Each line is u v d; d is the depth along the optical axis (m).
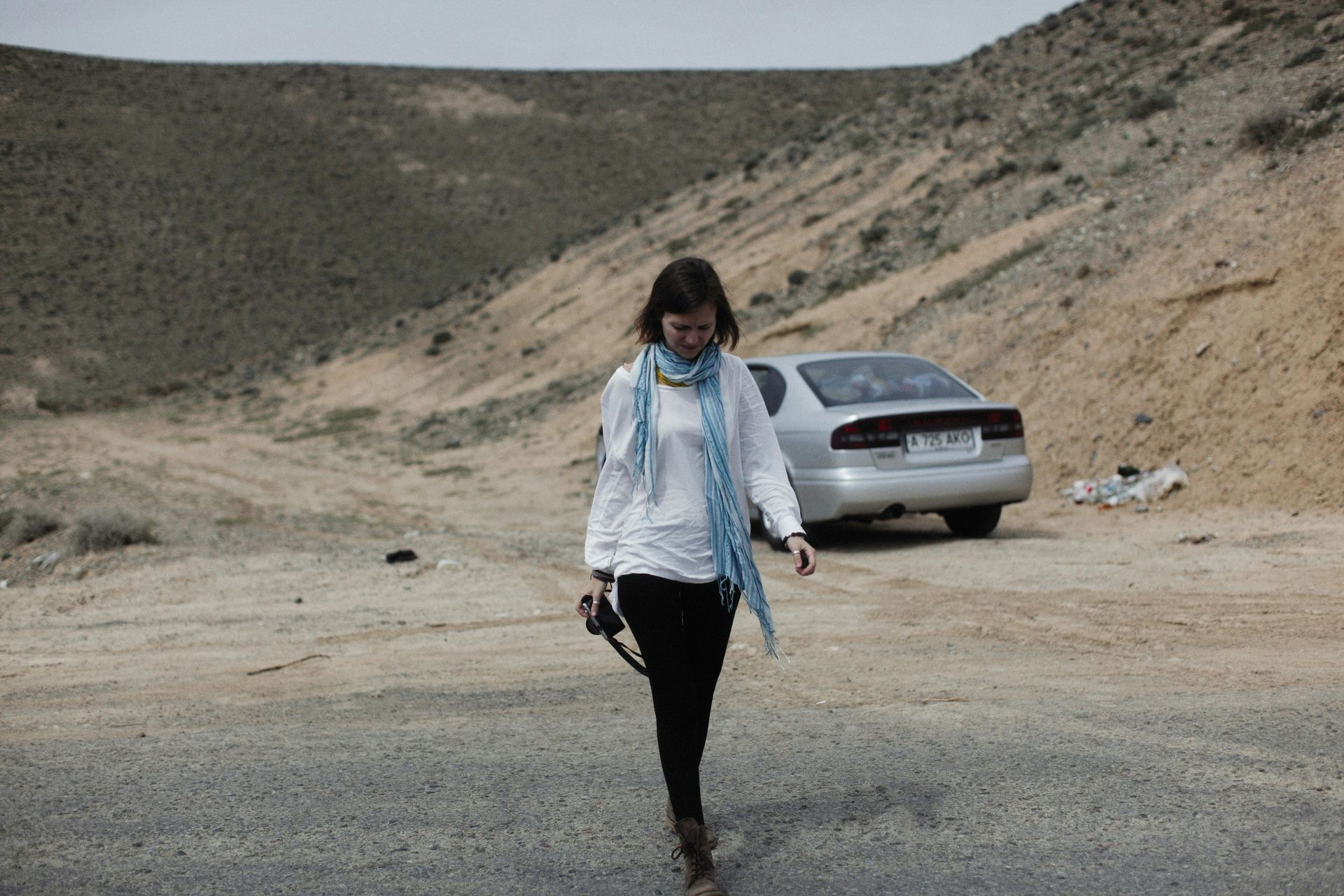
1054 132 27.22
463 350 39.34
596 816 3.27
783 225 33.66
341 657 5.86
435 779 3.66
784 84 110.25
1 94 86.50
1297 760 3.46
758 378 9.98
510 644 6.05
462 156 94.00
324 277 72.81
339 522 13.80
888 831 3.06
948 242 23.50
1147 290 12.59
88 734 4.40
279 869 2.92
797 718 4.29
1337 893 2.53
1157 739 3.76
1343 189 11.23
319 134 93.94
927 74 43.00
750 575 2.82
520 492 16.84
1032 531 9.50
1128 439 10.97
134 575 9.29
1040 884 2.67
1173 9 32.69
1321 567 6.76
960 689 4.62
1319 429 9.30
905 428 8.70
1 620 7.55
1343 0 24.02
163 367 60.56
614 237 45.91
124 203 76.25
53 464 27.47
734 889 2.73
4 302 63.53
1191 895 2.57
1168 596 6.29
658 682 2.79
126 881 2.85
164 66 102.44
